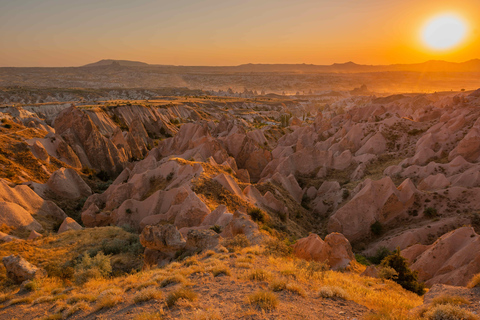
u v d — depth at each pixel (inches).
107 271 1005.8
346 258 995.3
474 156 2746.1
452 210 1935.3
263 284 555.8
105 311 525.7
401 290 720.3
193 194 1642.5
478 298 431.5
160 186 2267.5
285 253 918.4
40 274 959.6
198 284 578.6
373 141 3582.7
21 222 1742.1
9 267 964.0
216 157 3186.5
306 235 1991.9
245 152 3823.8
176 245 1082.1
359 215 2079.2
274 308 441.4
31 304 701.3
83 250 1362.0
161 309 451.5
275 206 2075.5
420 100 7180.1
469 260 1248.8
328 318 416.2
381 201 2102.6
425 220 1966.0
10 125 3245.6
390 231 2003.0
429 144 3201.3
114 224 1943.9
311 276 641.0
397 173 2748.5
